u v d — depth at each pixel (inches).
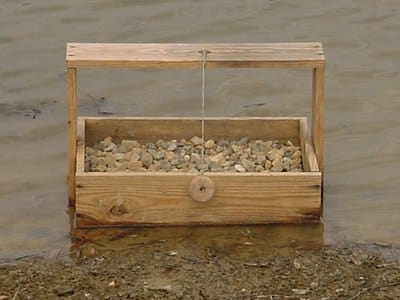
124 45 243.9
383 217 249.4
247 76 331.0
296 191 238.5
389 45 351.9
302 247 233.5
